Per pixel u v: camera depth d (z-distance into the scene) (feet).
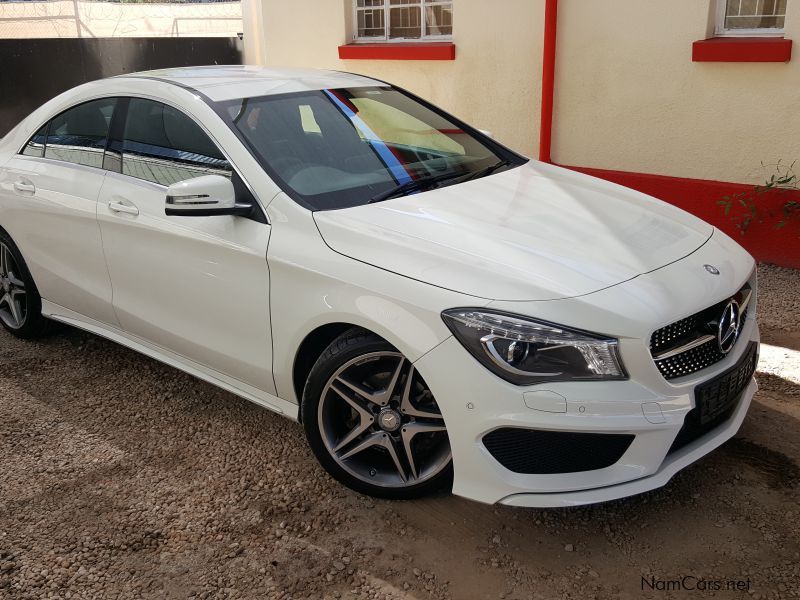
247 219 10.67
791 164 17.28
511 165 12.87
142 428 12.49
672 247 10.02
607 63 19.63
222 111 11.61
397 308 9.09
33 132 14.61
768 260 18.12
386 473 10.27
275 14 27.68
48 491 10.91
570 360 8.41
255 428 12.35
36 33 64.95
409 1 24.12
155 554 9.59
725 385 9.27
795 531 9.39
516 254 9.29
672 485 10.37
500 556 9.25
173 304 11.88
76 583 9.14
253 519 10.16
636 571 8.91
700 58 17.76
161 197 11.82
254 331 10.73
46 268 14.19
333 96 12.78
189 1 77.41
